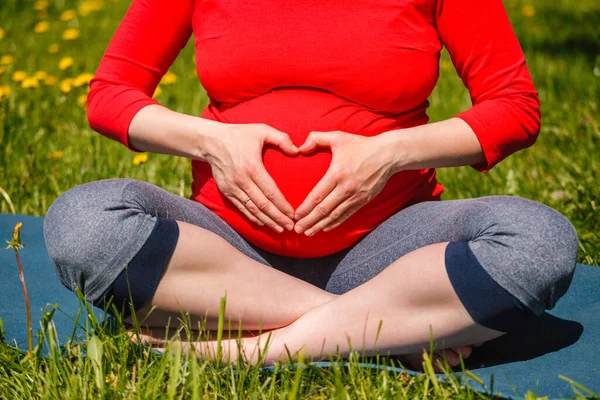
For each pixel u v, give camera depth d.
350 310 1.65
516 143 1.78
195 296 1.68
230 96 1.83
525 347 1.82
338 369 1.54
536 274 1.55
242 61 1.76
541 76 4.88
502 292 1.56
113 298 1.68
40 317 1.99
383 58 1.73
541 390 1.57
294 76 1.75
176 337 1.70
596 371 1.67
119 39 1.94
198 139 1.77
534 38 6.21
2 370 1.64
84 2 7.13
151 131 1.81
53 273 2.30
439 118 4.11
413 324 1.63
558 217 1.61
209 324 1.72
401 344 1.65
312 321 1.67
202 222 1.79
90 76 3.64
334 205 1.72
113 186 1.68
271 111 1.78
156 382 1.48
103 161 3.21
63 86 3.73
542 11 7.39
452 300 1.59
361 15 1.73
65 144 3.49
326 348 1.67
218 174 1.77
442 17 1.80
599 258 2.40
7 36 6.09
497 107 1.77
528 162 3.30
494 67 1.81
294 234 1.79
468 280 1.57
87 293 1.69
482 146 1.75
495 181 3.09
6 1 7.06
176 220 1.71
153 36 1.93
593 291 2.12
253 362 1.69
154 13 1.92
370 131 1.78
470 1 1.78
